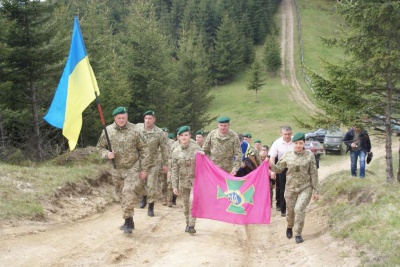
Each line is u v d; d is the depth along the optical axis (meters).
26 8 17.38
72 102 8.14
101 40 29.98
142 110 29.08
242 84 74.94
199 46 70.12
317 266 6.57
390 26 11.27
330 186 12.18
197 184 8.92
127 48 29.52
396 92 12.09
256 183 8.79
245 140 12.88
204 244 8.16
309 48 91.75
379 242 6.49
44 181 11.31
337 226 8.19
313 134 38.53
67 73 8.23
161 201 14.55
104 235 8.48
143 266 6.77
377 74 11.54
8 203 9.05
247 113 56.34
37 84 19.75
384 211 7.79
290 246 8.09
